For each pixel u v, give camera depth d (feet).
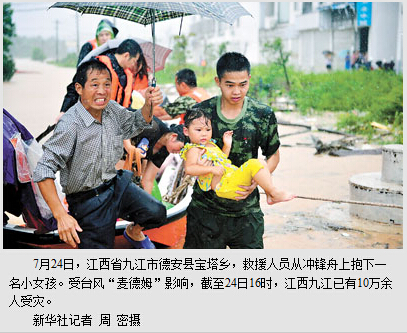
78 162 12.12
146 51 25.52
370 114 40.09
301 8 71.82
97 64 11.86
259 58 79.30
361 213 20.38
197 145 12.50
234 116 12.48
